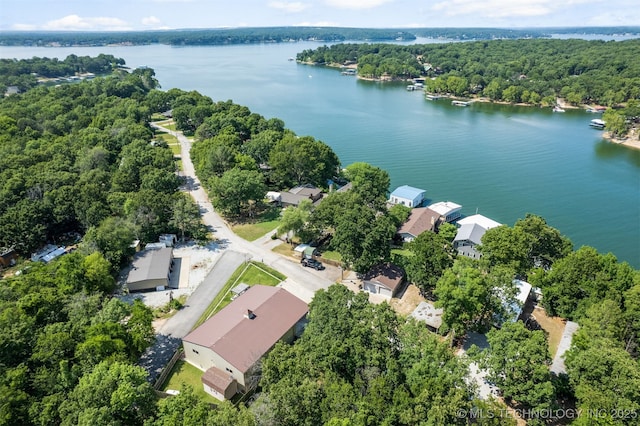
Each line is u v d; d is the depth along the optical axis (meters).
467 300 56.94
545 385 44.62
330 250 89.75
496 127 198.88
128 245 81.19
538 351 45.88
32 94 196.88
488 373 51.62
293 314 62.38
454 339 60.56
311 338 51.00
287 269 82.00
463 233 91.69
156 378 55.78
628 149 167.25
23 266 78.62
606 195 125.31
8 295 57.00
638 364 45.56
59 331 50.34
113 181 104.06
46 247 87.75
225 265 83.00
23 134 135.88
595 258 66.31
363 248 74.19
